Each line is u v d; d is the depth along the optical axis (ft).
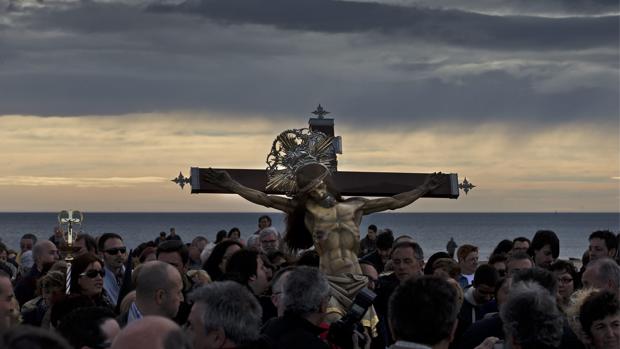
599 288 33.65
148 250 52.54
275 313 38.01
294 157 42.88
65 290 39.73
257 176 43.80
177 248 41.47
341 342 32.99
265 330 29.81
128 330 19.35
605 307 28.45
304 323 29.45
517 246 54.85
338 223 40.50
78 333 25.39
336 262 39.86
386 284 41.73
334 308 38.01
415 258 42.29
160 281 30.50
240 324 25.36
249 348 25.61
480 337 32.14
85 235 57.00
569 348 30.07
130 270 43.73
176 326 19.60
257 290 37.96
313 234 40.57
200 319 25.34
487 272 39.88
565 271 40.29
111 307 40.57
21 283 49.47
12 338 15.12
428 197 44.62
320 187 41.14
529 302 26.04
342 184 44.83
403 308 24.14
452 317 24.16
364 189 45.01
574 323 29.55
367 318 38.93
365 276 39.78
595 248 49.06
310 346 28.91
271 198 41.65
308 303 29.32
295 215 41.68
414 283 24.38
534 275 32.71
